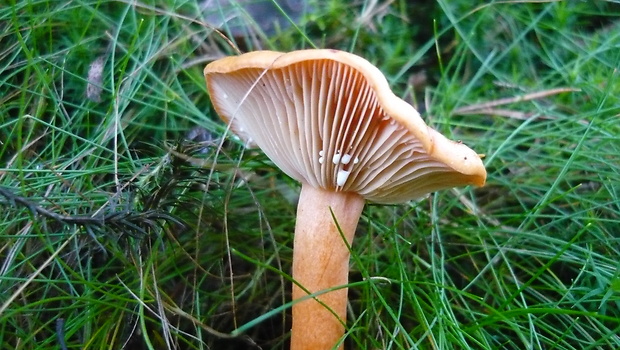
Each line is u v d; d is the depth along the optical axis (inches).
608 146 5.8
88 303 3.9
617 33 6.8
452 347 4.0
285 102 3.4
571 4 7.3
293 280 3.8
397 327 4.1
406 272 4.8
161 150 5.0
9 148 4.9
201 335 4.3
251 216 5.1
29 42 5.3
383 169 3.5
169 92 5.5
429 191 3.9
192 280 4.7
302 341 3.8
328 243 3.8
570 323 4.4
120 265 4.5
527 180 5.7
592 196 5.4
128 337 4.0
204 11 6.3
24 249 4.3
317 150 3.6
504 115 6.3
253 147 5.2
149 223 3.6
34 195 4.2
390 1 6.9
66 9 5.3
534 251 4.9
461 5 7.1
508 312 3.8
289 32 6.4
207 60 6.1
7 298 3.9
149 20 5.9
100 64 5.4
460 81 7.1
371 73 3.0
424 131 3.0
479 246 5.2
